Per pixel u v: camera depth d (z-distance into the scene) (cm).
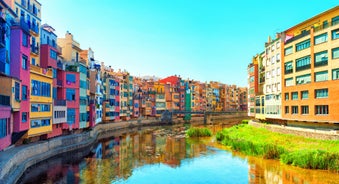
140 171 3544
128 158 4303
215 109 16650
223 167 3731
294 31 5628
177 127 9919
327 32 4444
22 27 3472
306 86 4866
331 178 3023
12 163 2727
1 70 3027
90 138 5534
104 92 8469
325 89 4478
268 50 6538
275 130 5700
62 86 5053
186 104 13850
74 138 4738
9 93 3092
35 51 4334
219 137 6025
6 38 3197
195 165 3862
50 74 4366
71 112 5191
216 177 3294
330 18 4794
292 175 3184
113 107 8844
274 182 3009
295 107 5250
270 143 4581
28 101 3638
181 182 3116
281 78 5694
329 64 4381
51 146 4006
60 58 5366
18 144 3597
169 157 4400
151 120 11069
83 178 3127
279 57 5891
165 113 11719
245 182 3080
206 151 4866
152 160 4181
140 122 10362
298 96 5112
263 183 3008
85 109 5772
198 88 15175
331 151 3619
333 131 4228
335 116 4228
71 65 5409
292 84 5375
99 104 7350
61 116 4744
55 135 4641
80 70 5578
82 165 3738
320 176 3103
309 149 3912
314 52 4697
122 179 3180
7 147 3186
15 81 3241
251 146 4488
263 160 3991
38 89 3978
